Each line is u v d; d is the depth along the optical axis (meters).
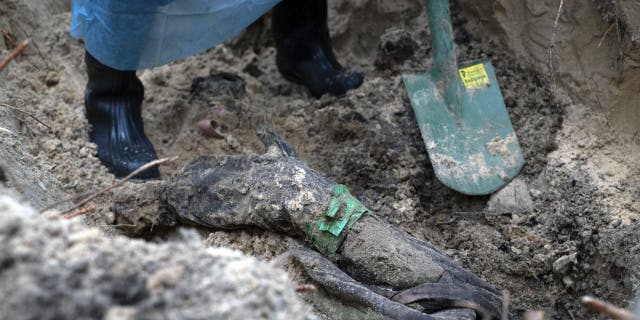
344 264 1.68
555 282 1.88
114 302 1.05
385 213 1.97
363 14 2.41
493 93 2.10
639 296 1.73
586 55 2.07
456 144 2.04
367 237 1.67
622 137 2.02
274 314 1.14
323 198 1.70
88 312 1.03
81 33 1.98
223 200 1.78
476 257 1.91
